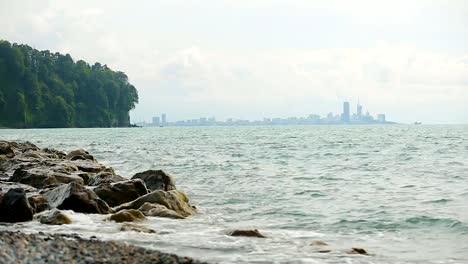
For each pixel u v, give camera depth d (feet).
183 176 108.37
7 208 53.47
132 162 146.41
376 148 206.49
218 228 53.78
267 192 83.51
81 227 51.31
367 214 63.00
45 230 49.49
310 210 66.44
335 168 124.77
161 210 59.16
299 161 146.61
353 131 508.53
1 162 106.42
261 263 39.55
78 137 358.64
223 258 40.81
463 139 285.02
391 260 41.96
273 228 55.26
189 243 45.75
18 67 652.48
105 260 33.27
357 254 43.09
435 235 52.01
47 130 589.73
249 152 187.62
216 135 406.41
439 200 73.15
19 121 641.40
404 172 114.32
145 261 33.37
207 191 85.40
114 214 55.11
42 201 59.36
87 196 59.47
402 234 52.47
